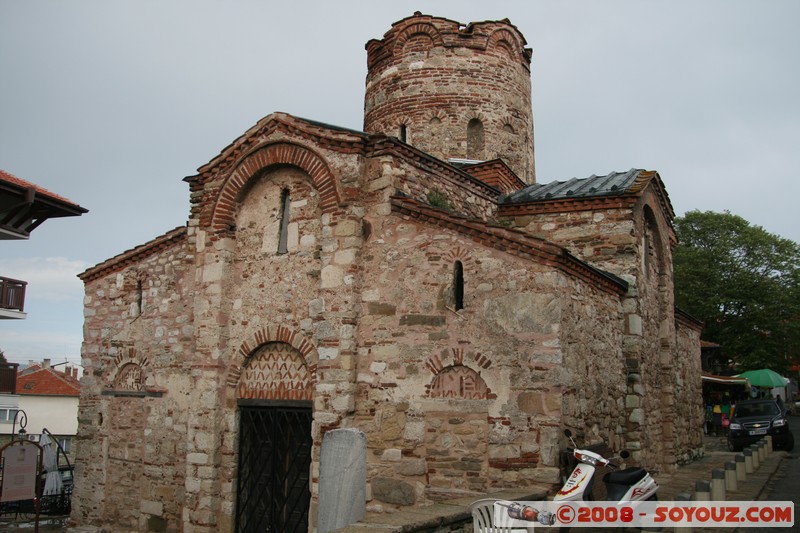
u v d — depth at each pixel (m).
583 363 12.36
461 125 19.44
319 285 13.32
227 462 13.69
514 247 11.70
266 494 13.34
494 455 11.27
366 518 8.31
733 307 44.62
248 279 14.32
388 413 12.23
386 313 12.56
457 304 12.17
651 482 9.77
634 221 15.79
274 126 14.07
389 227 12.84
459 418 11.67
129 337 17.39
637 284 15.46
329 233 13.09
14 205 17.30
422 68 19.88
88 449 17.67
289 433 13.27
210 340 14.18
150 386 16.58
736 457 15.71
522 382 11.30
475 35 20.06
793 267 44.97
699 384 23.73
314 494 12.27
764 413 26.33
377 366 12.46
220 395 13.98
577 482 8.98
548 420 11.00
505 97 20.16
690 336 22.86
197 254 14.90
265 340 13.75
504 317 11.62
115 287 18.06
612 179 17.39
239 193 14.57
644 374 15.82
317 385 12.68
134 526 16.20
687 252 45.91
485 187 16.33
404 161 13.50
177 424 15.79
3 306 21.36
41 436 21.98
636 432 14.84
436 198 14.23
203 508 13.52
